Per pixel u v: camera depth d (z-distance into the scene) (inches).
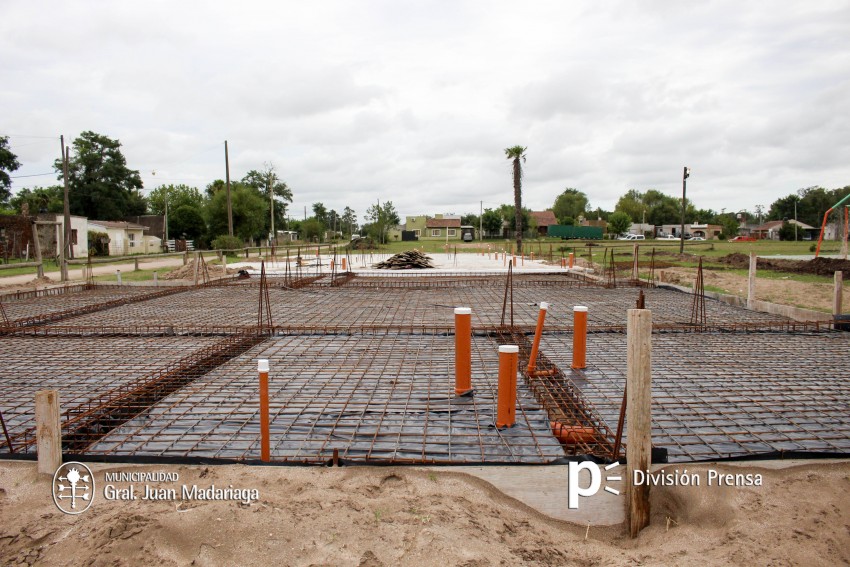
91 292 606.9
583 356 265.3
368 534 132.7
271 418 204.4
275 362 285.9
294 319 417.1
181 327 371.2
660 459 163.6
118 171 2016.5
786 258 920.3
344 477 159.6
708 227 3371.1
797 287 560.7
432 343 328.2
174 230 2116.1
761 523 140.8
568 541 141.9
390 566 123.0
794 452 167.9
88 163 1975.9
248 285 647.8
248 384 247.1
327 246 1975.9
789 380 250.4
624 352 301.0
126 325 386.9
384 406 216.1
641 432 144.1
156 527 132.2
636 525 145.9
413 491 153.7
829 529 138.3
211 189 2839.6
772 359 288.7
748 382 247.4
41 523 140.8
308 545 128.2
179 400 225.3
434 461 164.9
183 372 263.9
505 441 181.2
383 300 530.3
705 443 181.2
